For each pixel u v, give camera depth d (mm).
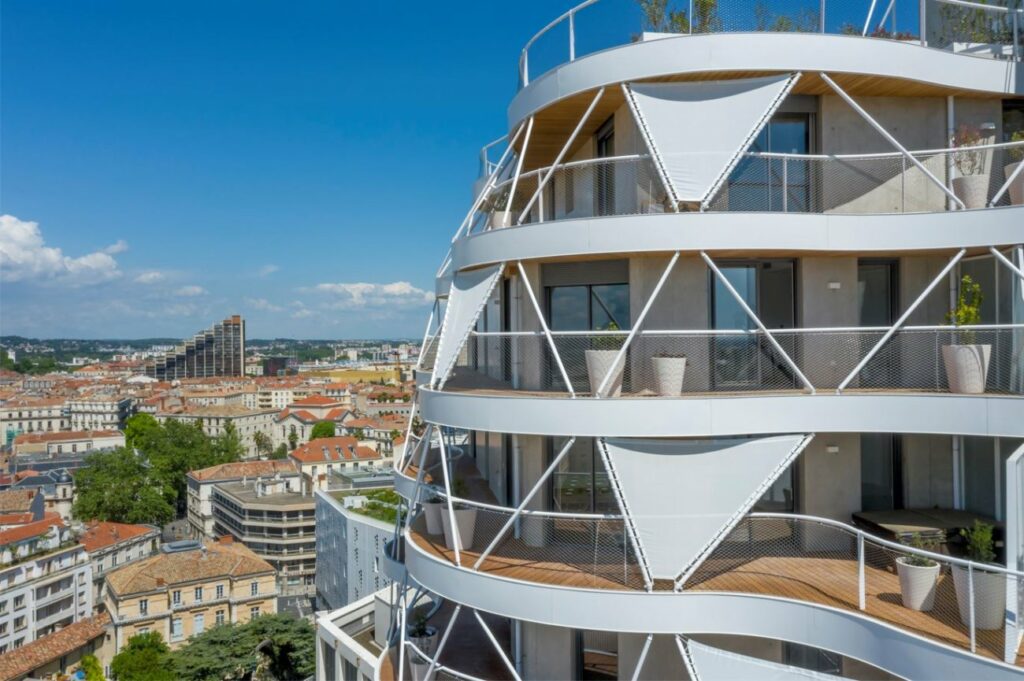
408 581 17984
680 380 14156
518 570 14039
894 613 11539
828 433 14508
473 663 16797
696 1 15383
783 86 14523
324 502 80625
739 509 13047
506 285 20891
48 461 169875
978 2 17469
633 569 13953
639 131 15625
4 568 81812
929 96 16094
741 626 12547
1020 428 12422
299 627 64438
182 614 81750
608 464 13258
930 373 14977
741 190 15266
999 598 10781
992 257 14781
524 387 16922
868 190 15766
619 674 15125
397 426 184375
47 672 71562
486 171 21438
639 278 15359
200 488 134750
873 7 15625
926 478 15797
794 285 15656
